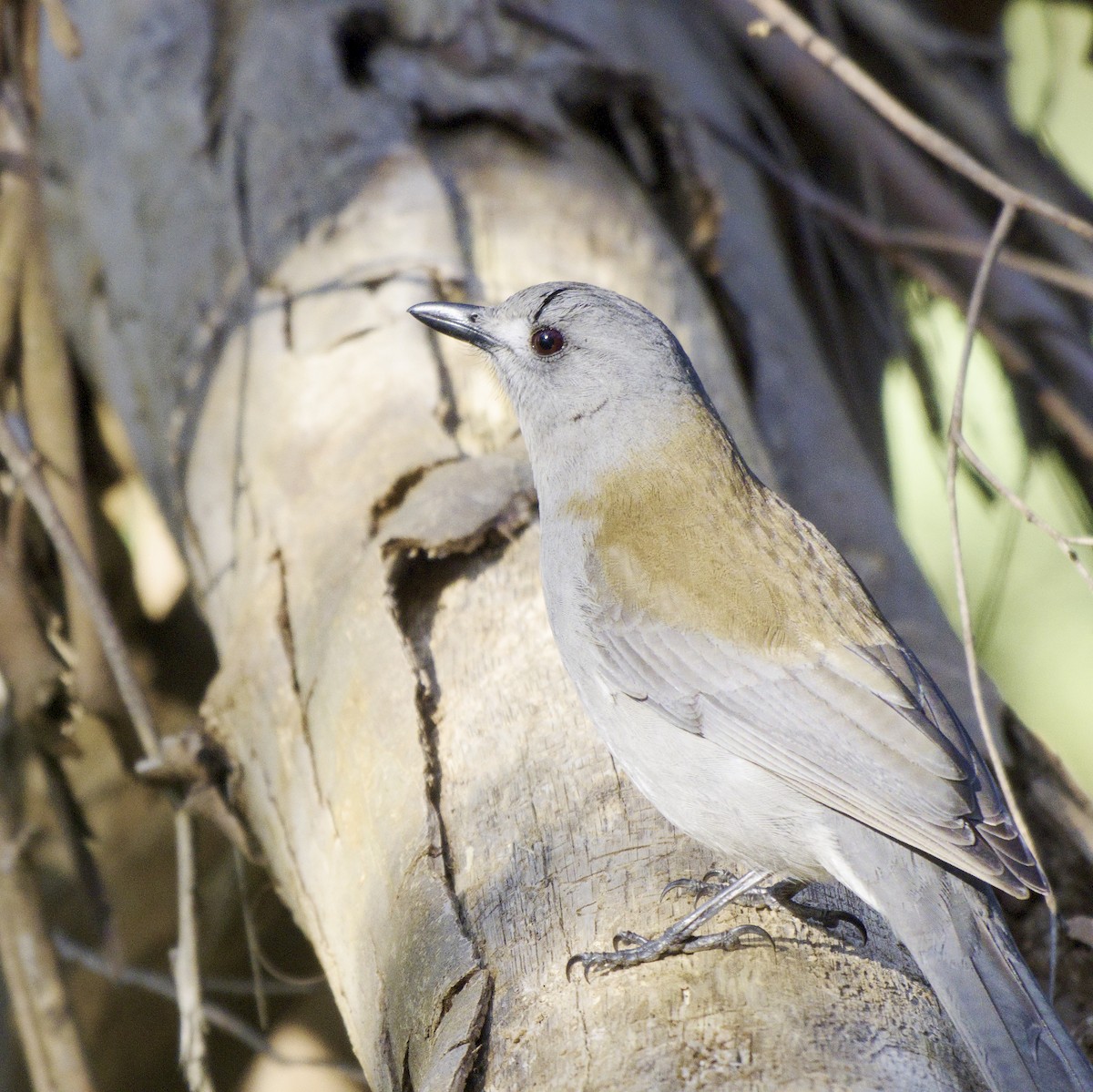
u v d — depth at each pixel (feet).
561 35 41.73
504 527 29.71
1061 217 29.58
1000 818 23.29
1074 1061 20.58
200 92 39.55
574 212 37.65
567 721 26.68
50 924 38.17
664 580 26.37
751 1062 19.88
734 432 34.47
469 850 24.41
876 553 36.83
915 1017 21.91
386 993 23.45
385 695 26.86
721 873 24.88
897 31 47.09
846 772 24.17
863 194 46.68
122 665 33.01
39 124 41.09
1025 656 48.37
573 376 28.99
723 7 46.65
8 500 38.45
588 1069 20.16
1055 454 44.60
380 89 39.27
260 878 39.06
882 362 45.83
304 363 33.88
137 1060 43.70
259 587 31.14
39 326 36.73
